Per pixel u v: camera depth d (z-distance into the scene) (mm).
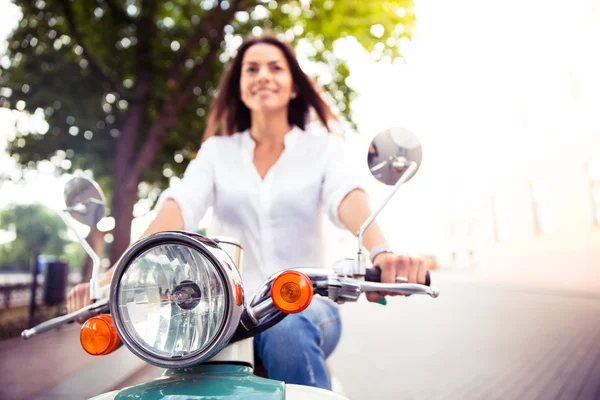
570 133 17328
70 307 1584
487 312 11773
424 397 5359
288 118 2477
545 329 9234
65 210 1630
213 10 12359
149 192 14875
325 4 12625
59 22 12234
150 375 6359
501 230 20688
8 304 10281
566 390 5527
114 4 12406
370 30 12641
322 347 1857
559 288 16891
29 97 11586
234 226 2074
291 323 1696
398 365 6781
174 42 12852
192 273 1216
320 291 1469
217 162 2115
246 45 2408
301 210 2033
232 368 1364
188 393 1229
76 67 11828
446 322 10555
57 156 12578
